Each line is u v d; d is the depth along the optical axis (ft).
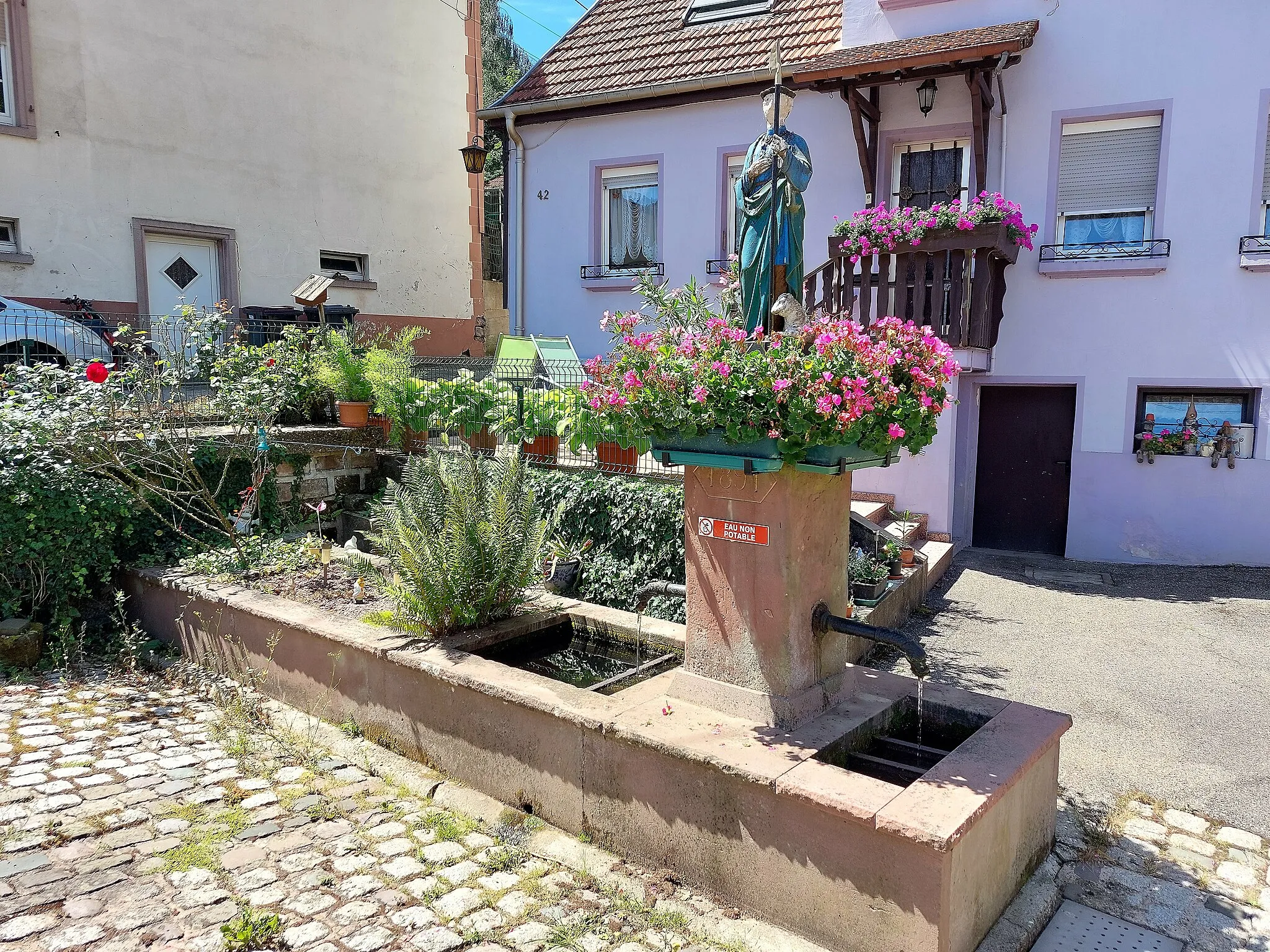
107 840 12.67
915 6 32.71
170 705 18.29
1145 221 29.99
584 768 12.91
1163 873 12.52
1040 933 11.21
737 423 11.36
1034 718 12.67
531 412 28.66
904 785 12.09
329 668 17.21
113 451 22.57
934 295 29.07
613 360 12.59
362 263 49.98
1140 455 29.84
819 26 36.96
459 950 10.44
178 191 41.68
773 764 11.05
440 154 53.36
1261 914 11.60
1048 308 30.94
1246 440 28.91
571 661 18.22
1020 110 30.99
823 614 12.68
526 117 41.57
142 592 22.24
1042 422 32.12
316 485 28.78
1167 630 22.85
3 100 36.63
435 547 17.13
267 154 44.93
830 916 10.37
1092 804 14.38
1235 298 28.58
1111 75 29.68
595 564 24.81
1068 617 23.97
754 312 13.34
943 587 26.99
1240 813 14.14
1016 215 28.89
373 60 49.39
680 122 37.81
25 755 15.47
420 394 30.19
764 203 13.07
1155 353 29.68
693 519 13.14
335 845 12.79
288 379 29.78
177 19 41.14
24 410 22.27
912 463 30.55
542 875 12.19
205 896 11.34
